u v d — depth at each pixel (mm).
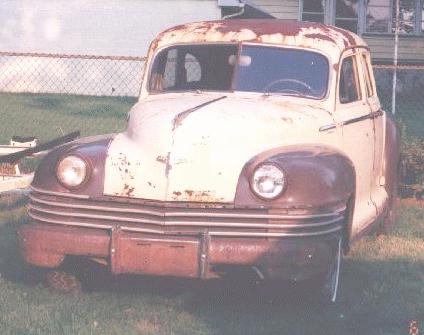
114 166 7234
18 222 10438
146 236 7051
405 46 31969
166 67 8648
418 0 31984
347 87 8750
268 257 6891
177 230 7055
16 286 7902
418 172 12500
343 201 7328
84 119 22094
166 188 7094
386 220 10219
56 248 7191
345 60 8695
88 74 29672
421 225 10961
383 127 9859
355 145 8648
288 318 7195
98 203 7207
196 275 6969
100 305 7395
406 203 12312
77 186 7223
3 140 17953
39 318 6949
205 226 7031
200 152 7160
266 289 7629
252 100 8055
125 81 29562
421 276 8523
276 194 6957
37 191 7344
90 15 29688
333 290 7508
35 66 29781
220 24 8828
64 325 6785
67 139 9812
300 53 8453
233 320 7102
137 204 7156
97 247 7129
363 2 32094
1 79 29781
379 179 9883
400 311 7359
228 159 7145
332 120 8125
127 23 29672
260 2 32344
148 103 8148
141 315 7164
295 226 6961
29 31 29766
